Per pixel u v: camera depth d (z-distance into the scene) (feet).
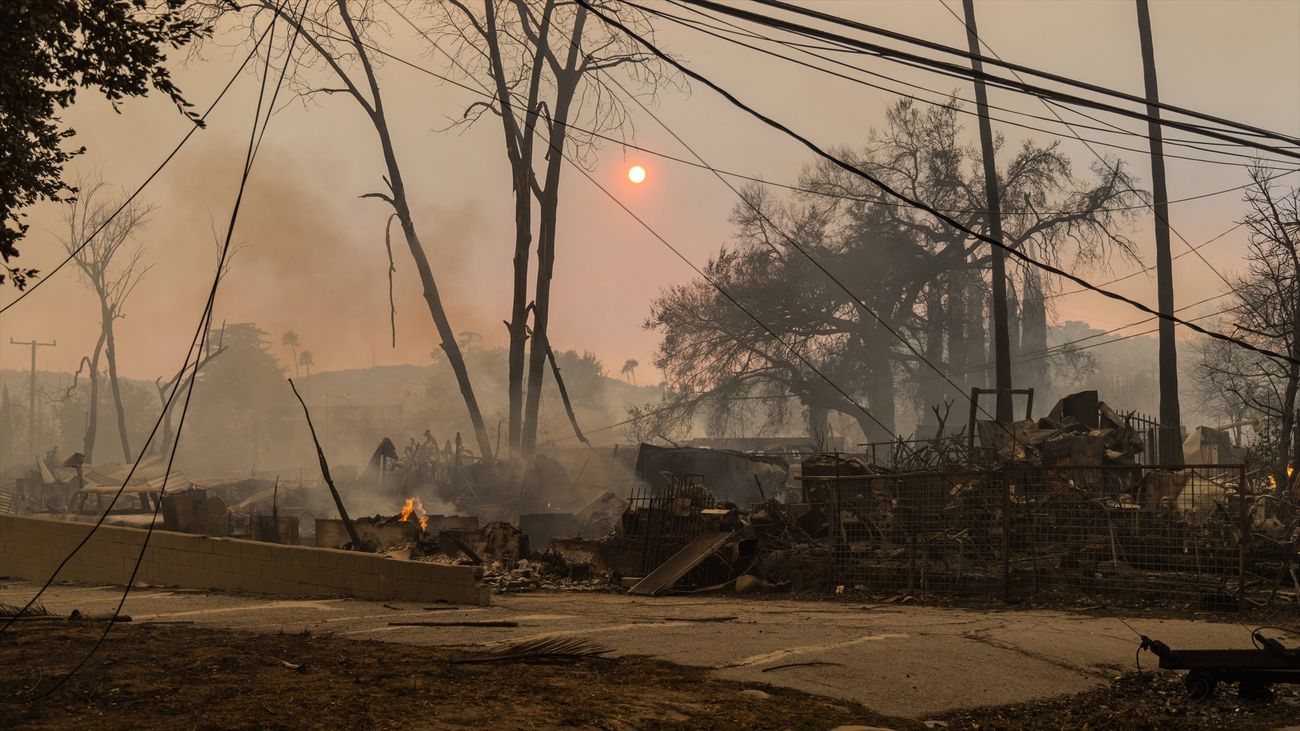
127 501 186.50
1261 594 55.11
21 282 36.88
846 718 27.07
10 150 35.24
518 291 152.76
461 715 24.18
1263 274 119.65
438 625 40.57
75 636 34.17
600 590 68.28
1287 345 110.52
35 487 221.46
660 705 26.61
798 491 138.72
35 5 32.63
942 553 62.08
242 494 195.31
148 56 35.37
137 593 58.34
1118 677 34.58
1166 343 111.75
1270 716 29.86
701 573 68.03
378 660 30.96
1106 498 62.54
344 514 76.13
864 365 248.52
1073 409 94.22
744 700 27.89
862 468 82.74
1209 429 145.28
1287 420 107.55
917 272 242.78
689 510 74.59
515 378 152.46
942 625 44.80
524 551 77.15
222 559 59.62
